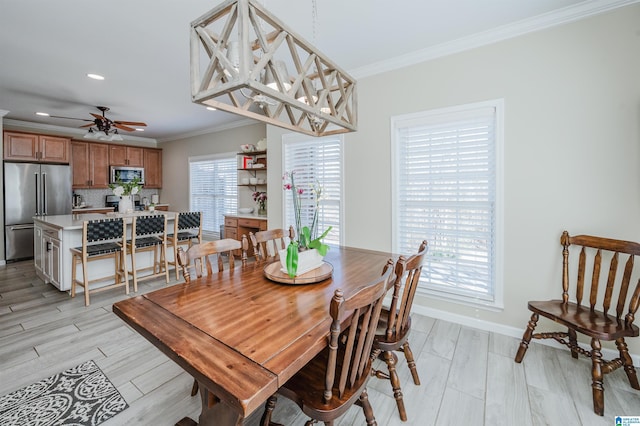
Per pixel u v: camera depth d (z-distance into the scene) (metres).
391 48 2.63
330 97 1.62
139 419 1.57
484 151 2.49
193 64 1.19
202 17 1.16
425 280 2.83
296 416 1.62
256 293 1.49
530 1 2.01
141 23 2.24
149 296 1.44
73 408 1.65
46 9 2.05
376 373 1.61
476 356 2.14
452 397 1.73
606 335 1.61
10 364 2.05
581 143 2.12
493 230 2.48
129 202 4.21
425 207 2.81
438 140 2.71
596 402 1.60
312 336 1.06
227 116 5.04
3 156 4.71
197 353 0.95
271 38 1.30
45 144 5.17
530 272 2.33
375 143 3.01
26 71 3.11
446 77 2.60
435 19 2.21
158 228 3.68
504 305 2.45
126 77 3.27
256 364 0.89
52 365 2.04
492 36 2.37
